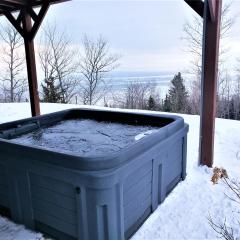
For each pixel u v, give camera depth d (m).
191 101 13.24
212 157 3.20
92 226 1.70
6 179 2.13
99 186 1.61
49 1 4.07
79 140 2.76
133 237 1.98
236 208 2.33
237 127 4.92
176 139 2.53
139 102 15.41
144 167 2.04
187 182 2.84
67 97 13.88
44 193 1.91
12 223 2.16
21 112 7.02
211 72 2.98
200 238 1.96
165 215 2.25
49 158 1.80
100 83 14.55
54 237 1.97
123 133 3.01
